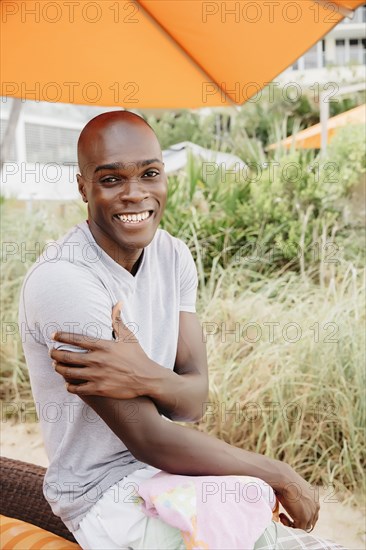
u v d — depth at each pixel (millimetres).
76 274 1305
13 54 2057
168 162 4863
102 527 1311
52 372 1372
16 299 4039
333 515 2668
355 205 4105
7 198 4812
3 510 1680
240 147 4973
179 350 1582
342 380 3027
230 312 3623
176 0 1774
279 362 3256
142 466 1389
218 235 4148
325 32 1725
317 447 3068
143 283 1446
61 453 1384
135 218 1370
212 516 1219
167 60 2074
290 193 4273
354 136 4152
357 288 3537
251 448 3137
